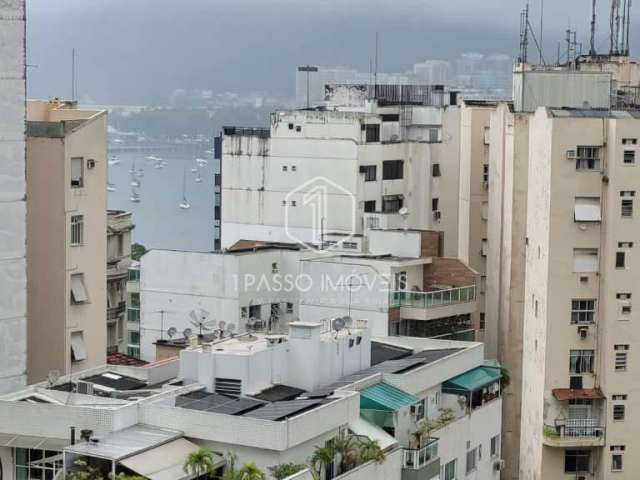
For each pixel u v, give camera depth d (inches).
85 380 3385.8
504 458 4889.3
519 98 5022.1
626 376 4350.4
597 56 5989.2
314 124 5733.3
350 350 3567.9
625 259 4311.0
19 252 3762.3
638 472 4387.3
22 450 2974.9
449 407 3779.5
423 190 5994.1
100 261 4069.9
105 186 4074.8
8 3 3686.0
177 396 3164.4
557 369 4350.4
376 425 3353.8
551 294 4343.0
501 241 5064.0
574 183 4313.5
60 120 4175.7
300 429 2955.2
